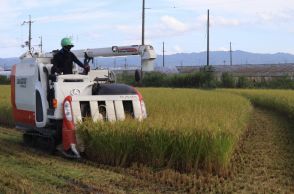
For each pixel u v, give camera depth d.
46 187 8.73
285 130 18.55
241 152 13.18
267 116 25.14
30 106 13.93
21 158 11.91
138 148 11.13
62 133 12.29
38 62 13.43
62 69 12.99
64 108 12.05
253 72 91.31
